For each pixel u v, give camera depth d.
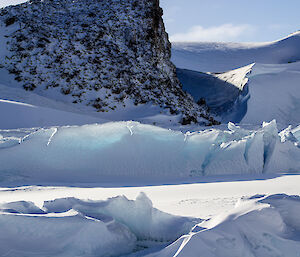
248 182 9.19
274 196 3.51
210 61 101.88
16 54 39.38
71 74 38.66
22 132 22.61
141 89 39.84
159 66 43.97
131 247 3.75
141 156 13.98
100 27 43.84
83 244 3.36
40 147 13.93
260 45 107.69
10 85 36.28
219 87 53.72
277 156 14.30
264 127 15.67
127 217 4.18
